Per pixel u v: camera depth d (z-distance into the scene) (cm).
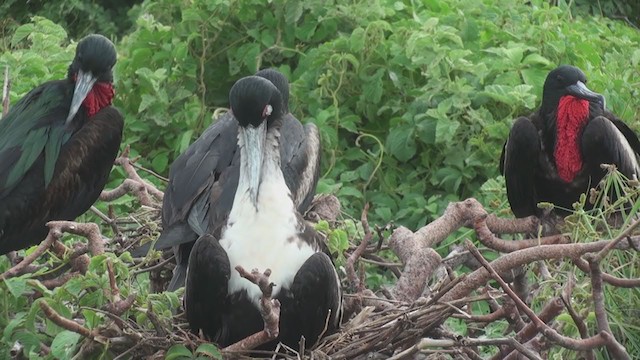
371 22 1562
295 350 881
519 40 1672
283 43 1659
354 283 974
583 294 882
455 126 1460
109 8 2252
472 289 898
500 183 1360
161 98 1575
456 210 1075
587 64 1619
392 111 1579
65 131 1099
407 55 1522
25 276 915
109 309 854
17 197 1069
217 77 1673
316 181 1162
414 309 872
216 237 893
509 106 1522
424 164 1527
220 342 888
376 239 1167
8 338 896
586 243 876
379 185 1526
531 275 1038
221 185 1029
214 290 859
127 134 1588
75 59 1127
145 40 1659
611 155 1176
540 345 846
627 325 923
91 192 1116
